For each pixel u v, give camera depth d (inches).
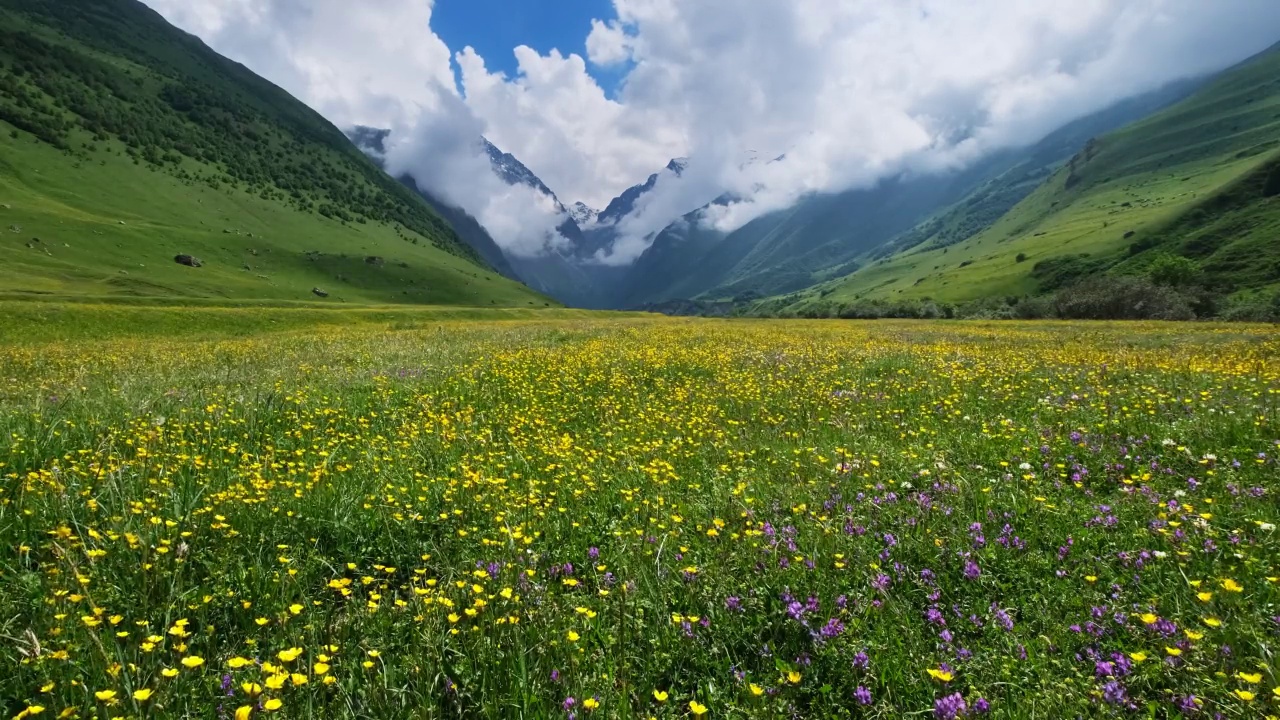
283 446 323.3
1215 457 253.4
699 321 2768.2
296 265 7450.8
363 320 2947.8
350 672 137.3
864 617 160.4
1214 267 5846.5
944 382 520.1
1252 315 2886.3
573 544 208.7
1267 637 138.4
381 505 226.4
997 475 264.8
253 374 620.1
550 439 342.3
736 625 159.8
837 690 136.6
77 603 153.8
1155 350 776.9
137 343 1396.4
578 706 124.3
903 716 126.3
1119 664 134.1
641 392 525.7
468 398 489.4
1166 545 186.5
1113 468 260.8
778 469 284.5
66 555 161.0
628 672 141.3
